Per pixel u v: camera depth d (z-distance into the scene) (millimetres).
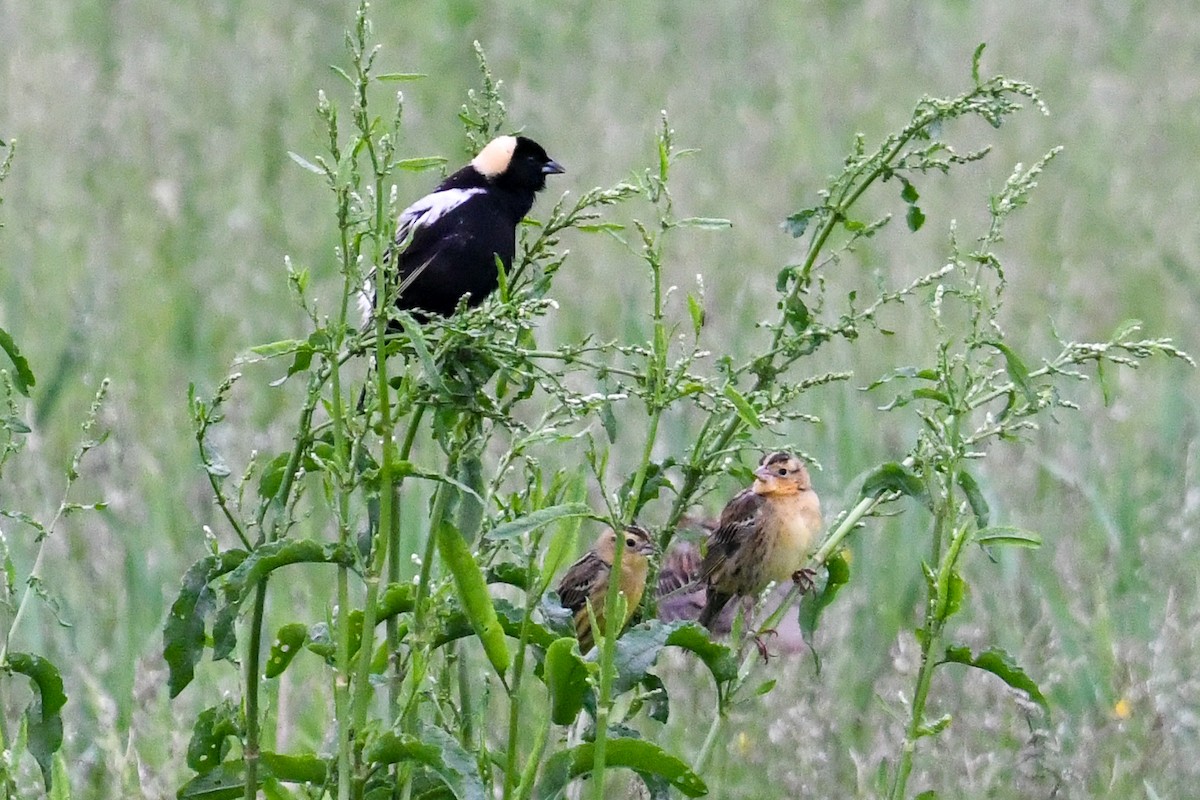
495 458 12555
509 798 7121
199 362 15992
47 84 22703
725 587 9836
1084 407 14961
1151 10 28844
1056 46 26891
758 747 10617
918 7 28562
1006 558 12344
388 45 26516
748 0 29703
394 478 7062
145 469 13414
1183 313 17906
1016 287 17594
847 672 11594
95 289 16750
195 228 19609
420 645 7152
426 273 9695
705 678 10930
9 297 16781
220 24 27141
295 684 11398
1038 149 22594
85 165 21062
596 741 6840
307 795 7996
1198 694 10719
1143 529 13242
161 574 12570
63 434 14227
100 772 10281
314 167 6871
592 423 13281
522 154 10094
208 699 11117
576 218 7434
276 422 14398
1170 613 11195
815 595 8516
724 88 25281
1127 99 24625
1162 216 20578
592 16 28953
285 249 19094
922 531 12531
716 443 8219
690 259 18203
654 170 21266
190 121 22922
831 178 8359
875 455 14047
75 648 11742
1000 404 14680
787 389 8086
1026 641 11273
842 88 25016
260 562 6871
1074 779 10086
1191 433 14602
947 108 8086
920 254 18406
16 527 12578
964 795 9914
